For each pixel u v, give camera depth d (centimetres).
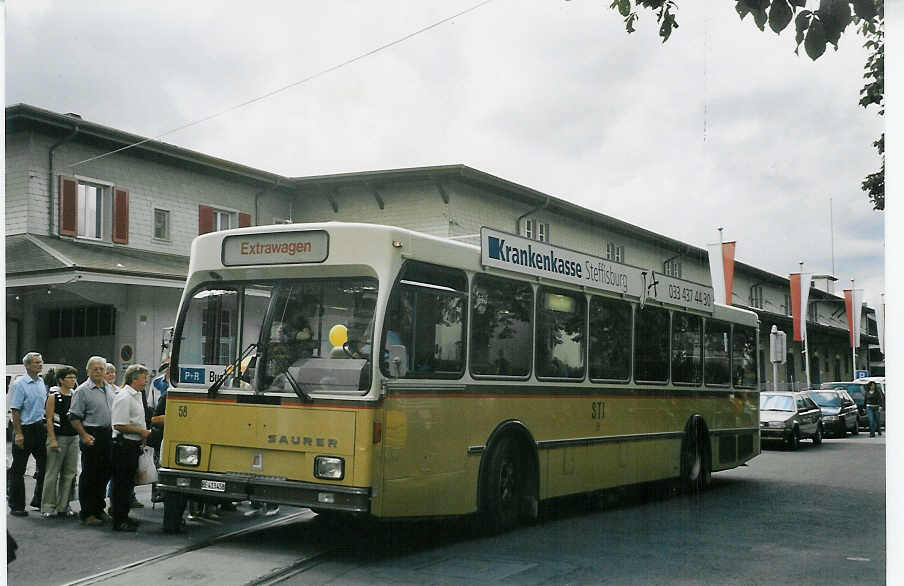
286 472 843
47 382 1226
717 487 1566
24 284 2012
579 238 3472
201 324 924
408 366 862
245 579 746
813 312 3653
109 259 2206
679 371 1423
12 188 2225
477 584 740
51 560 822
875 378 3612
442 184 2812
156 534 955
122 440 965
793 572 820
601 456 1185
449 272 924
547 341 1084
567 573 792
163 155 2503
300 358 864
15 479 1059
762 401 2702
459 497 922
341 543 919
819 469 1936
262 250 901
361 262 854
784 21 812
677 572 809
